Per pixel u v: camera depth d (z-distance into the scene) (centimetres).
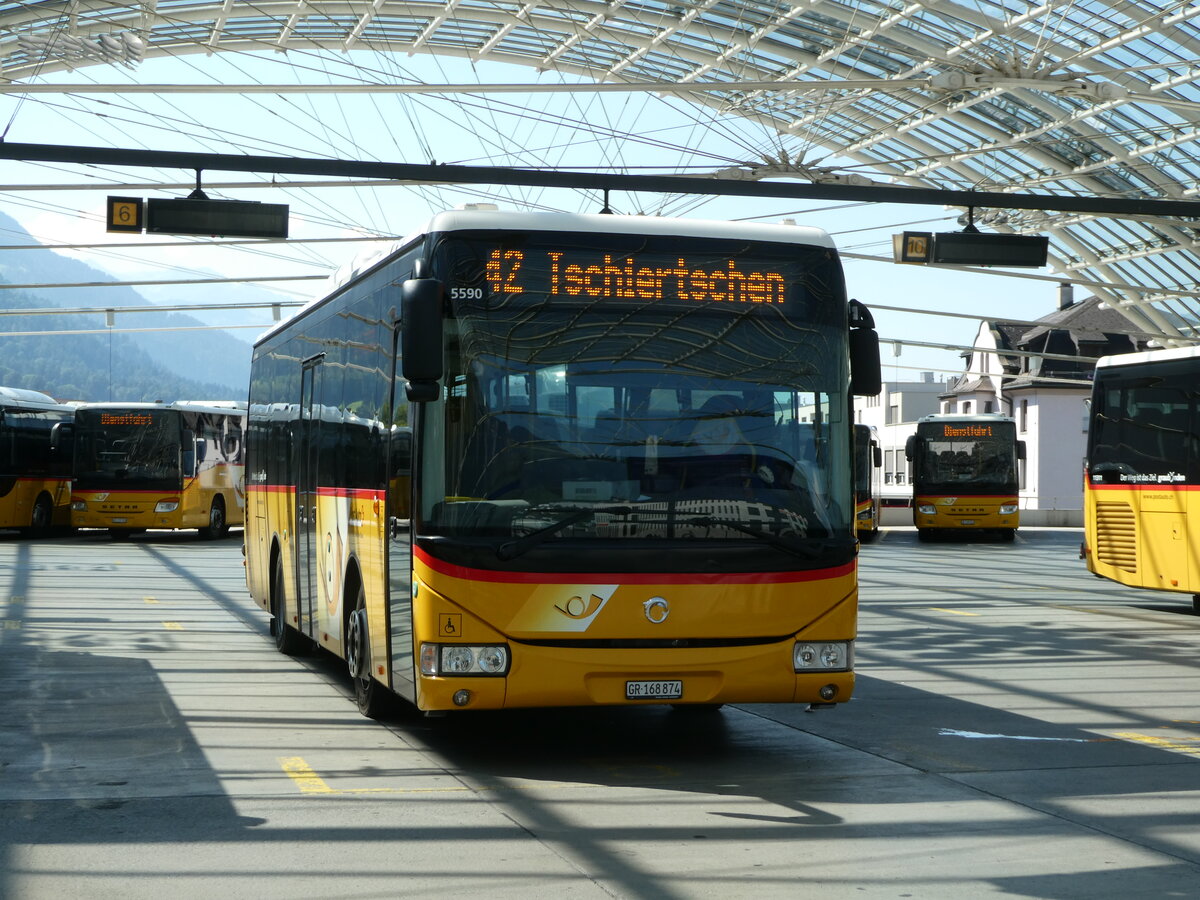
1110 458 2048
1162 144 4003
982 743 982
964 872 635
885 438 10169
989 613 2008
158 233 1669
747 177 3325
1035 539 4722
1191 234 4588
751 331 891
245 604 2055
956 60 3538
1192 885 616
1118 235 4875
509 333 859
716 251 895
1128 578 2005
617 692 843
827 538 879
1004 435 4422
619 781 845
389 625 933
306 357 1311
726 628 854
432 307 826
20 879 617
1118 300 5328
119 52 3534
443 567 834
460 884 612
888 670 1396
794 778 856
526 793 809
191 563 2941
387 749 950
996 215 4444
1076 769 885
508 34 3812
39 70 3566
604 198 1722
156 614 1898
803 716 1103
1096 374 2095
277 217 1692
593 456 853
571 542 841
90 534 4275
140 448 3753
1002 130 4169
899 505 5941
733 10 3531
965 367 9050
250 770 872
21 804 771
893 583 2617
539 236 874
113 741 971
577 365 862
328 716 1086
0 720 1058
